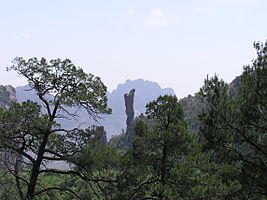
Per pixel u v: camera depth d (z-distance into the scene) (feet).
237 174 54.70
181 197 58.29
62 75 64.54
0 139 57.93
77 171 66.23
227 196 55.42
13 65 62.44
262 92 53.16
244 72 55.88
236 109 55.11
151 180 65.31
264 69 53.42
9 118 57.26
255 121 53.72
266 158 55.21
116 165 64.80
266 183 51.01
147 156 64.90
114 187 64.80
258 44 54.60
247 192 54.34
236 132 55.67
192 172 59.67
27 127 60.08
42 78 63.82
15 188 63.98
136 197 64.49
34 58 63.16
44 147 63.93
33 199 63.77
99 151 65.05
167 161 64.49
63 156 64.13
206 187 55.93
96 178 66.13
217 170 58.54
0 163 62.08
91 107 65.82
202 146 59.06
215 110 55.57
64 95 60.95
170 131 62.39
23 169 68.85
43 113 62.64
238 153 55.67
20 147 64.39
